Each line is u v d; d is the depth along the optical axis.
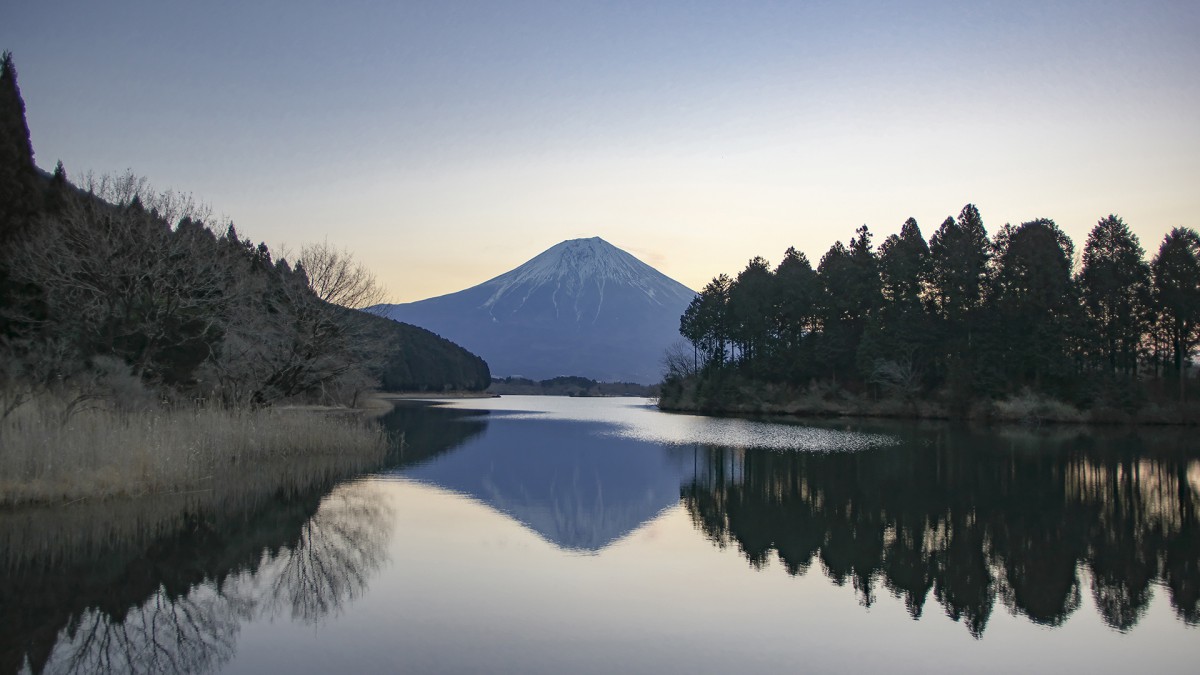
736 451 38.88
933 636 11.41
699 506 22.39
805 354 82.06
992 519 20.50
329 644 10.55
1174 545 17.55
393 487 24.50
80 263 30.17
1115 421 59.50
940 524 19.84
